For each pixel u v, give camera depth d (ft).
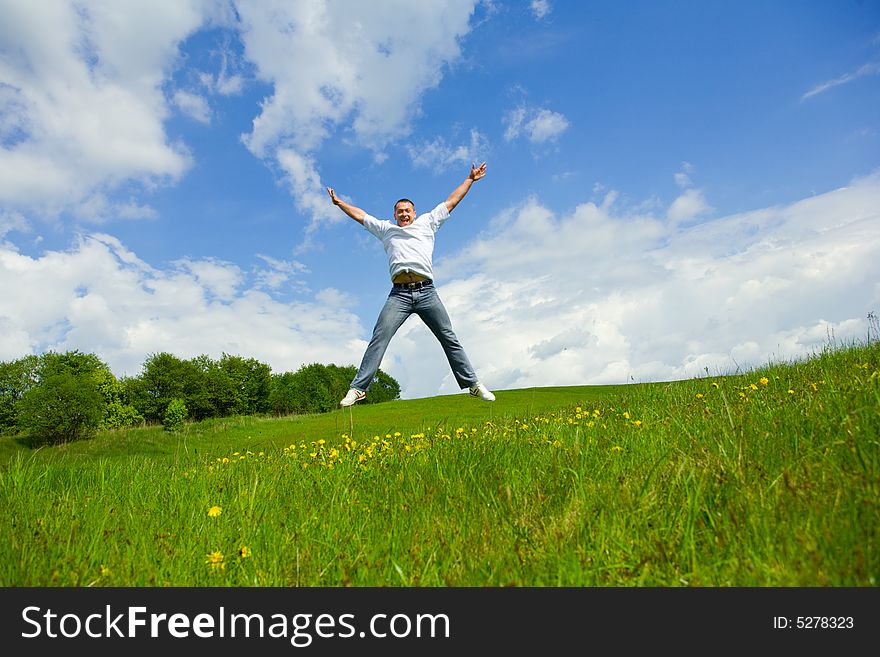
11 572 8.68
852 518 6.75
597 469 11.32
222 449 26.35
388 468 15.28
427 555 8.61
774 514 7.58
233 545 9.69
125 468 19.06
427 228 21.27
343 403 20.52
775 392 17.83
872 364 20.99
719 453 10.18
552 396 152.46
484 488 11.60
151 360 244.63
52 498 14.35
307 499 12.70
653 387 33.04
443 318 21.18
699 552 7.51
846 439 9.50
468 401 148.77
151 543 10.01
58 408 137.49
